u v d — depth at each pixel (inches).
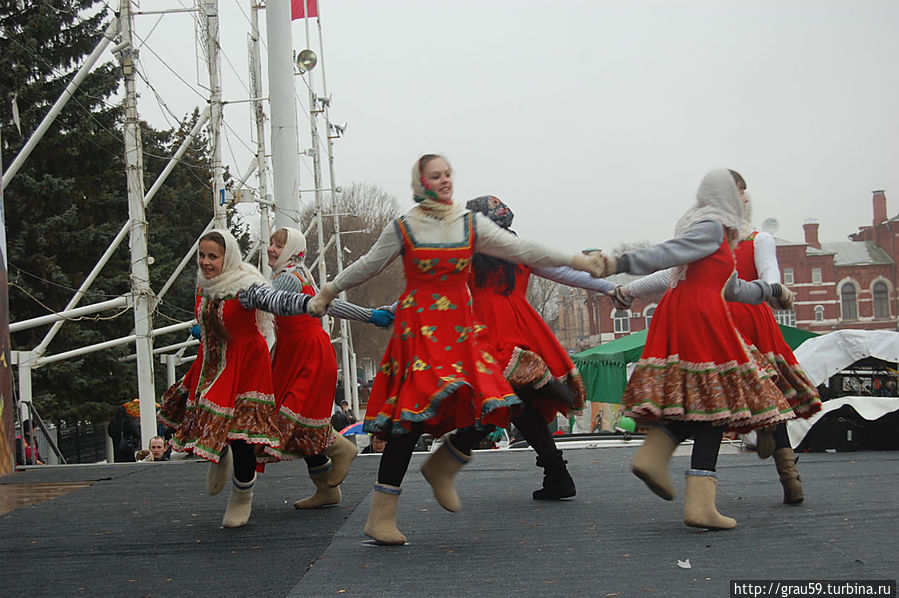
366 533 160.6
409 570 141.3
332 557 151.9
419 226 161.2
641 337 724.0
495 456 284.5
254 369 182.9
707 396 165.8
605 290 210.5
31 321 547.8
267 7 548.7
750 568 135.4
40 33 840.3
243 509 183.5
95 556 159.0
